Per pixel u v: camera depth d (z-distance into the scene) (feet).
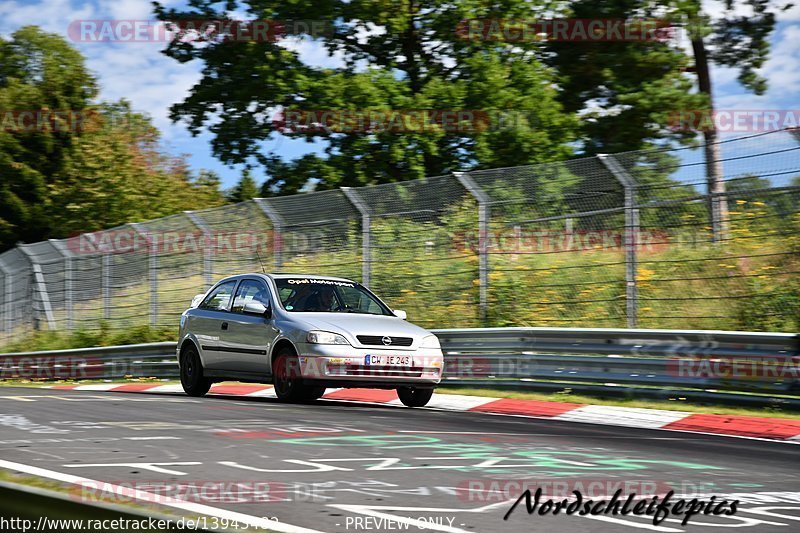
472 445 32.50
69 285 97.71
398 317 53.42
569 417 45.88
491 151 114.93
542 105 118.83
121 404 45.88
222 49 123.85
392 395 56.29
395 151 111.45
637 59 124.88
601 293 61.93
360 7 117.08
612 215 57.88
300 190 118.52
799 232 55.57
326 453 29.68
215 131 123.54
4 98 193.88
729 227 56.49
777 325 54.75
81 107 198.29
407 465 27.68
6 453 28.27
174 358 75.41
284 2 117.80
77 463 26.43
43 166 197.26
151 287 85.56
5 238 194.80
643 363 49.93
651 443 35.22
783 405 44.52
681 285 60.44
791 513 22.31
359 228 69.10
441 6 119.03
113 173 171.83
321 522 19.70
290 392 48.93
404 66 124.98
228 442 31.68
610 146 124.16
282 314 50.78
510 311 62.85
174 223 82.33
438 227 65.72
